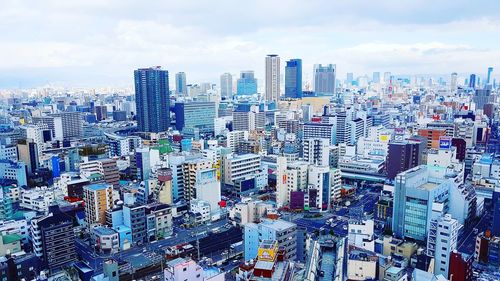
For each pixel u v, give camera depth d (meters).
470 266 150.25
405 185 196.12
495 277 144.50
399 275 137.25
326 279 137.50
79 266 169.12
